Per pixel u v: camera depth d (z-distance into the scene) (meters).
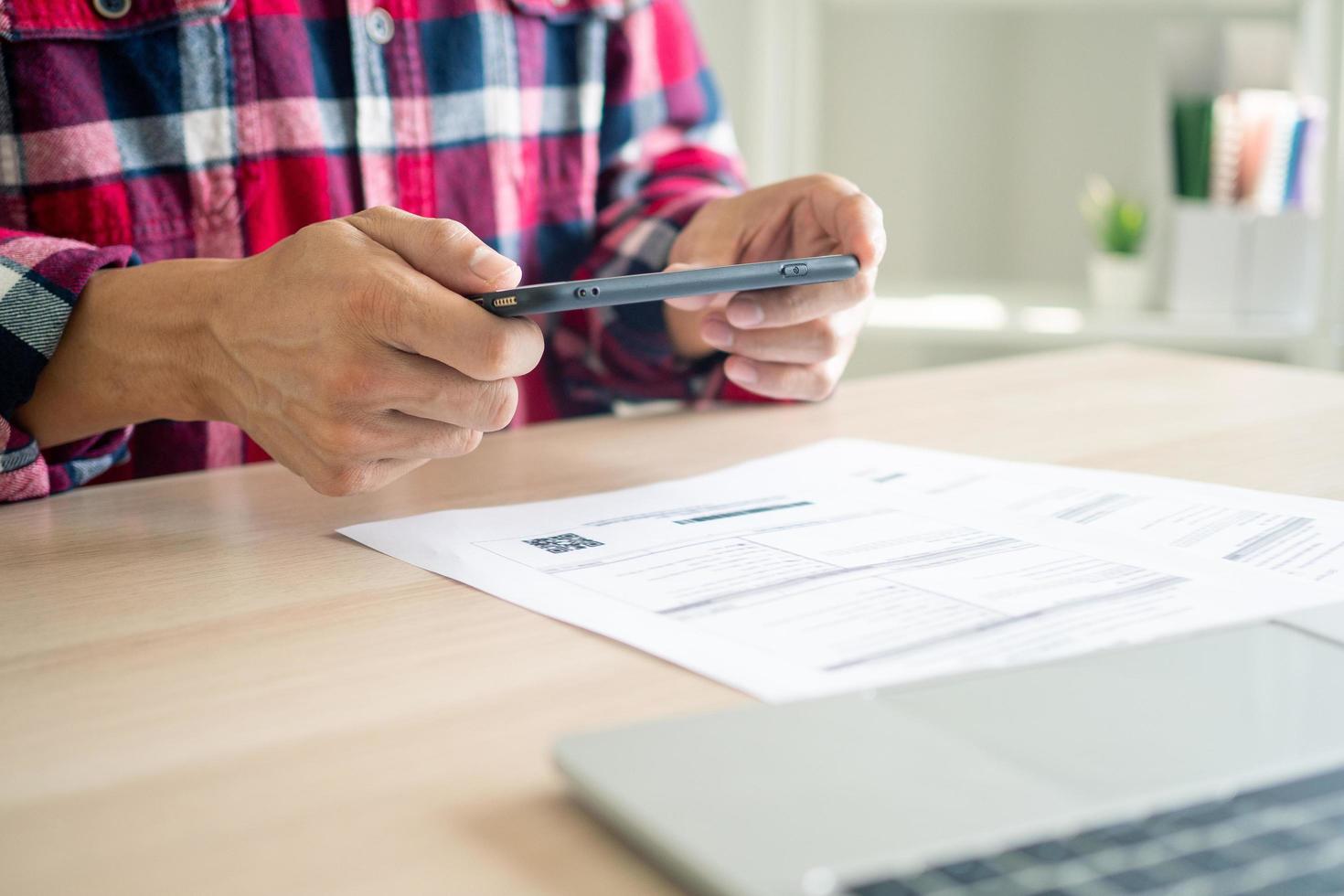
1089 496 0.57
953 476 0.62
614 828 0.27
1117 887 0.21
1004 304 1.84
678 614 0.42
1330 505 0.55
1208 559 0.47
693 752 0.29
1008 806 0.25
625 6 0.98
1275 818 0.24
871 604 0.42
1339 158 1.59
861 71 2.02
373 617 0.43
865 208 0.67
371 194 0.90
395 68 0.90
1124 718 0.30
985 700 0.31
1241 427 0.74
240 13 0.83
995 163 2.09
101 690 0.37
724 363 0.82
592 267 0.88
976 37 2.03
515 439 0.75
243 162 0.85
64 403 0.62
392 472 0.57
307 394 0.53
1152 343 1.66
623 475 0.65
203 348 0.57
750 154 1.82
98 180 0.80
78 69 0.78
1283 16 1.80
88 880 0.26
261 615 0.44
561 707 0.35
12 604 0.45
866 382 0.92
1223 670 0.33
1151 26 1.90
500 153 0.95
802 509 0.56
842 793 0.26
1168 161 1.74
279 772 0.31
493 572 0.48
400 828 0.28
